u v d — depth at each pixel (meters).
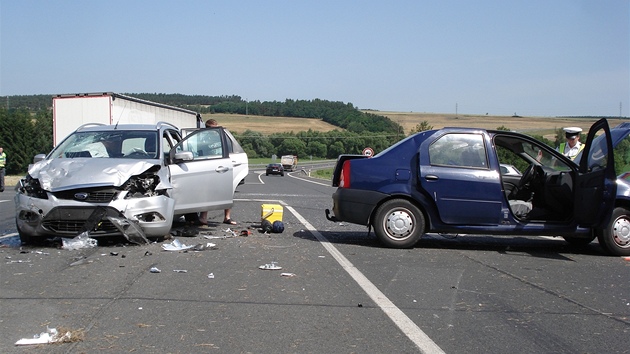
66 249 7.77
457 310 5.39
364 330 4.72
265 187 29.31
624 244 8.42
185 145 9.58
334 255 7.94
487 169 8.41
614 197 7.70
